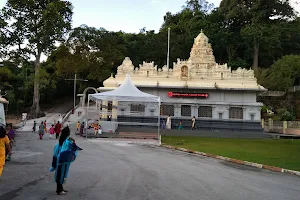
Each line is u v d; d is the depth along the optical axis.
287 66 64.31
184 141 29.23
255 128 42.19
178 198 8.76
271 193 9.89
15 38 52.97
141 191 9.45
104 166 14.20
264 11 76.38
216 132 37.81
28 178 10.95
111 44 70.94
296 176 13.42
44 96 71.00
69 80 71.00
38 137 31.94
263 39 71.75
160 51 78.94
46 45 55.56
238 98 43.66
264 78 64.00
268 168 15.19
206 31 79.44
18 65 65.62
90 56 66.88
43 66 74.69
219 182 11.38
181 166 15.01
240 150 22.16
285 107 59.78
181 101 43.44
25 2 52.12
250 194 9.62
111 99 31.36
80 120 40.28
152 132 36.38
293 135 37.06
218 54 82.88
